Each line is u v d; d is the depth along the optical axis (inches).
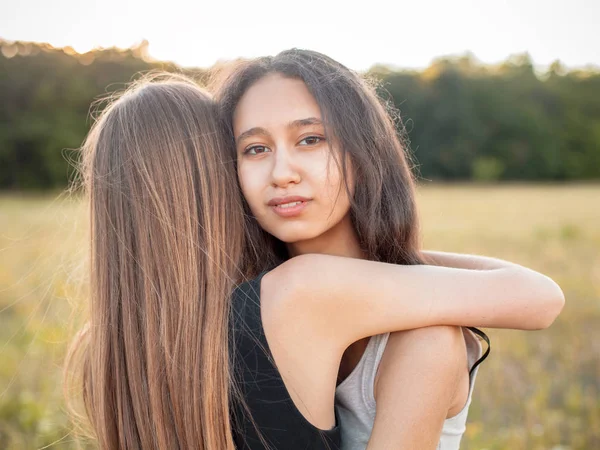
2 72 1277.1
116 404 55.3
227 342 51.2
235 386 50.2
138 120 56.9
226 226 56.6
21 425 132.7
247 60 59.3
